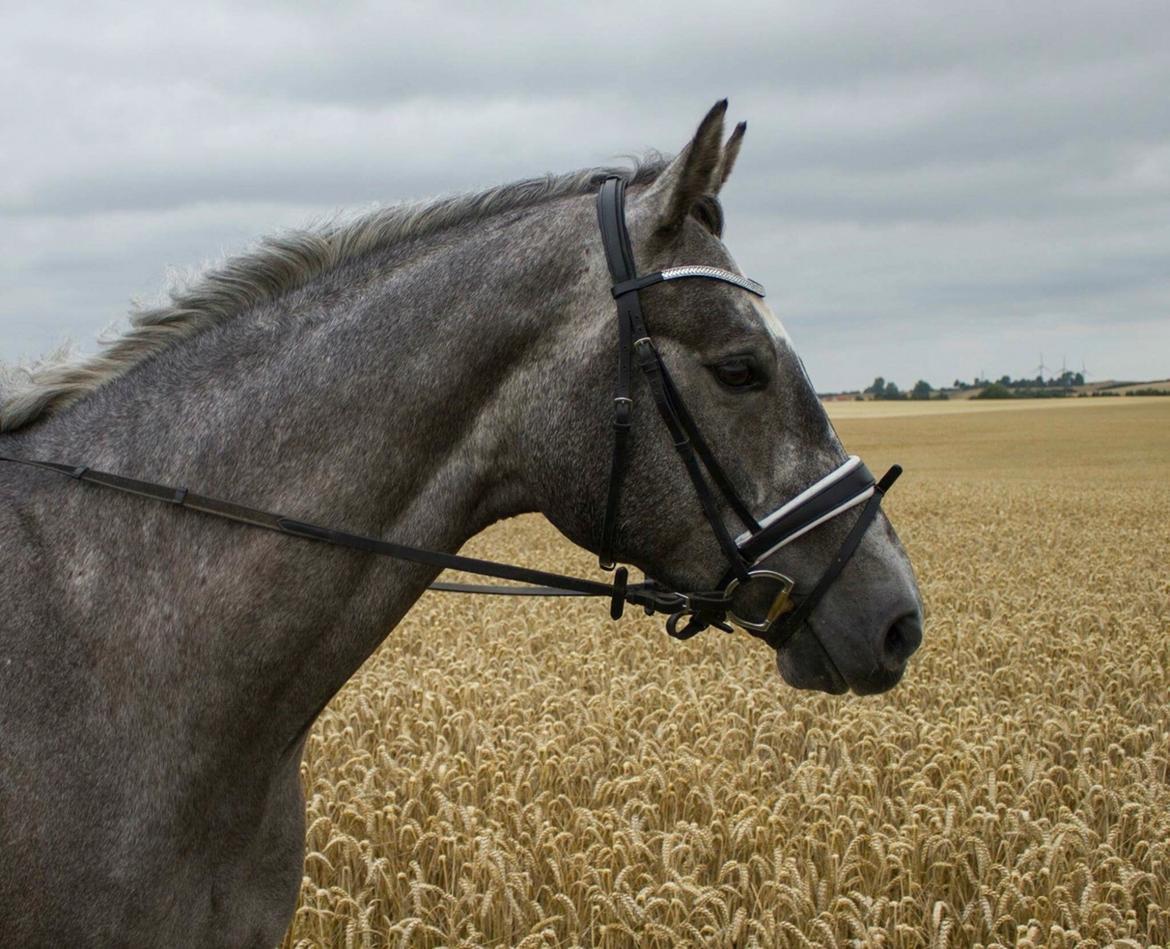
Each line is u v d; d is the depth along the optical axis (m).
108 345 2.77
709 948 4.95
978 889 5.27
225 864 2.58
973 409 97.44
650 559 2.60
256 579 2.48
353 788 6.23
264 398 2.57
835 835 5.73
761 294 2.63
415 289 2.63
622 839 5.62
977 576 16.02
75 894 2.32
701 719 7.83
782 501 2.55
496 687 8.69
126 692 2.42
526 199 2.79
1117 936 5.19
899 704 8.96
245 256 2.75
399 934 5.09
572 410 2.54
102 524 2.51
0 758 2.28
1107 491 33.69
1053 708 8.27
